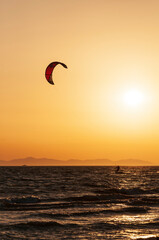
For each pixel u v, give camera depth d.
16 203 35.25
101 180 84.31
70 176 108.06
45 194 45.97
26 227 22.91
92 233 21.89
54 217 26.75
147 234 22.05
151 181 86.50
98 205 33.84
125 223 25.00
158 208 32.88
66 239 20.34
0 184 62.75
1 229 22.09
